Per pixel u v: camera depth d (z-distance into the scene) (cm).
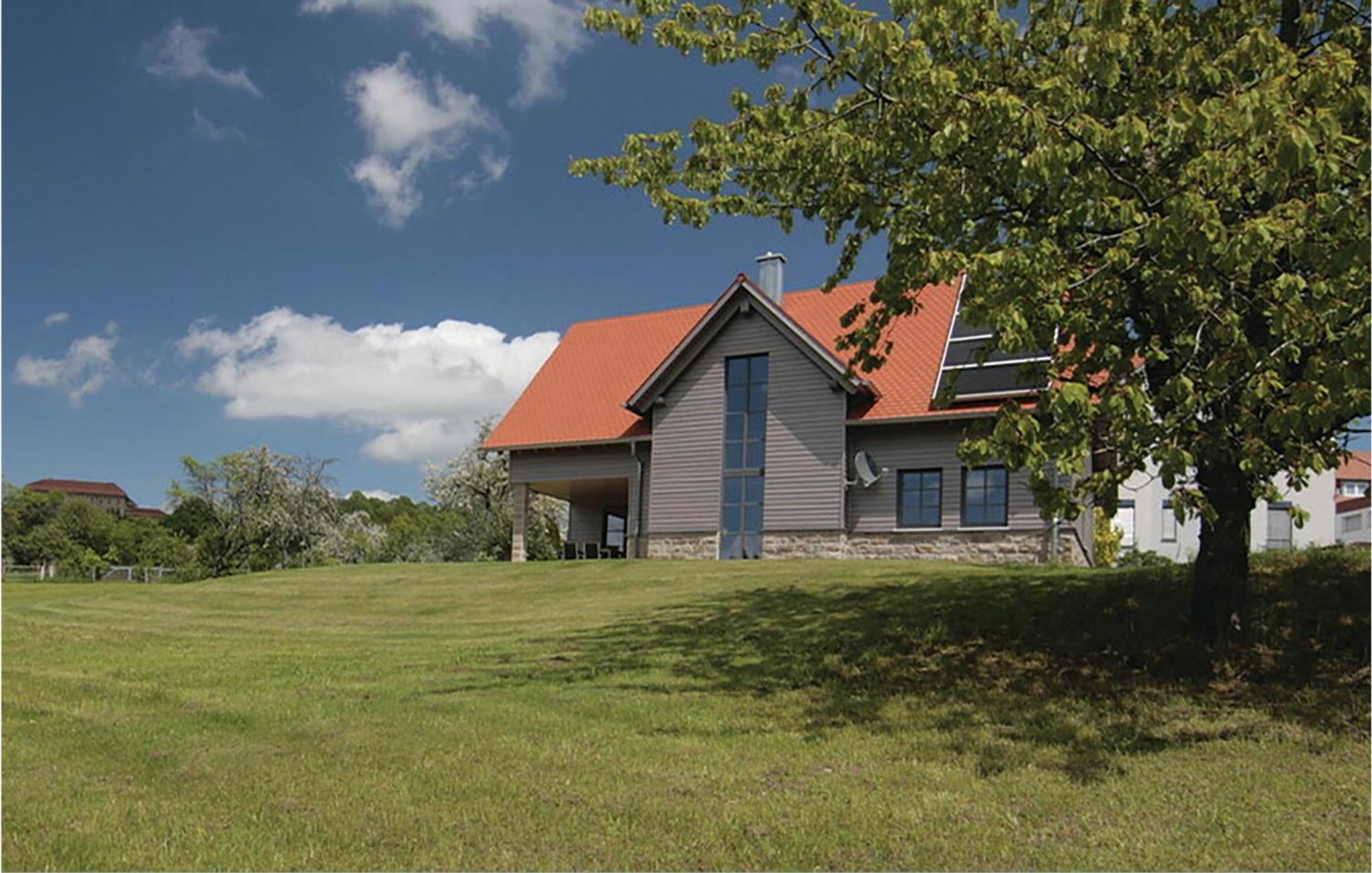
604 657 1263
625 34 1052
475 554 3906
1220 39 888
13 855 616
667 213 1173
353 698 1073
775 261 2845
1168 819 654
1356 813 650
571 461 2878
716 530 2584
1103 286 857
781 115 977
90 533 7362
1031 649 1142
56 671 1290
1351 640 1034
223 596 2258
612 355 3155
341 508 4709
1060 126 792
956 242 987
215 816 692
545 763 808
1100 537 3491
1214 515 825
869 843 623
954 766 781
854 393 2453
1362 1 915
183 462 4297
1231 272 820
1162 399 834
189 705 1059
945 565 1984
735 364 2648
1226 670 1012
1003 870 580
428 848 627
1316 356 721
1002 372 2308
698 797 718
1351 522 5475
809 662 1163
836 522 2434
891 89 899
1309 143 648
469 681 1155
